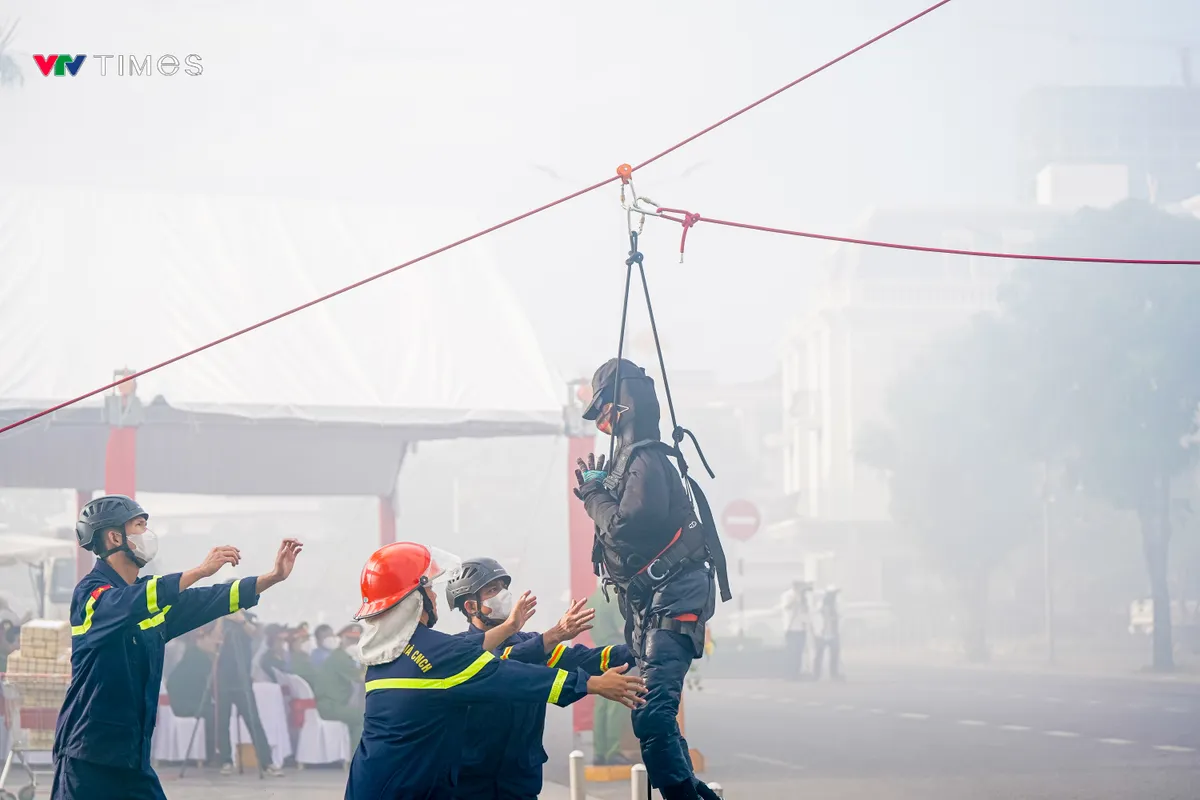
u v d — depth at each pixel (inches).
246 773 577.6
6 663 539.8
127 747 263.4
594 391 271.3
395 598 225.9
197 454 808.3
